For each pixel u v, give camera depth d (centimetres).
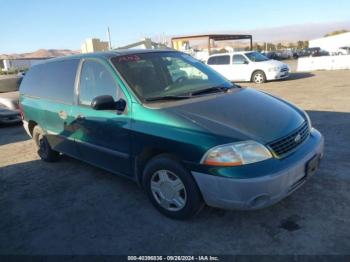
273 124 321
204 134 301
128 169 380
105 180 473
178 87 393
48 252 316
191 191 317
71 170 525
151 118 338
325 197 367
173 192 339
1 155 648
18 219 384
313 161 329
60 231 350
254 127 310
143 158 361
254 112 339
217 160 291
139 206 387
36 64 575
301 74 1853
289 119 340
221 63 1717
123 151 373
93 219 368
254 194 287
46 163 571
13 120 920
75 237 337
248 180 284
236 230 323
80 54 464
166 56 440
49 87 507
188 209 327
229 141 293
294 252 286
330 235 303
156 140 328
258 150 292
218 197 299
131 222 354
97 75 410
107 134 387
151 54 431
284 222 328
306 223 323
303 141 337
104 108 366
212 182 296
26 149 677
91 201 411
